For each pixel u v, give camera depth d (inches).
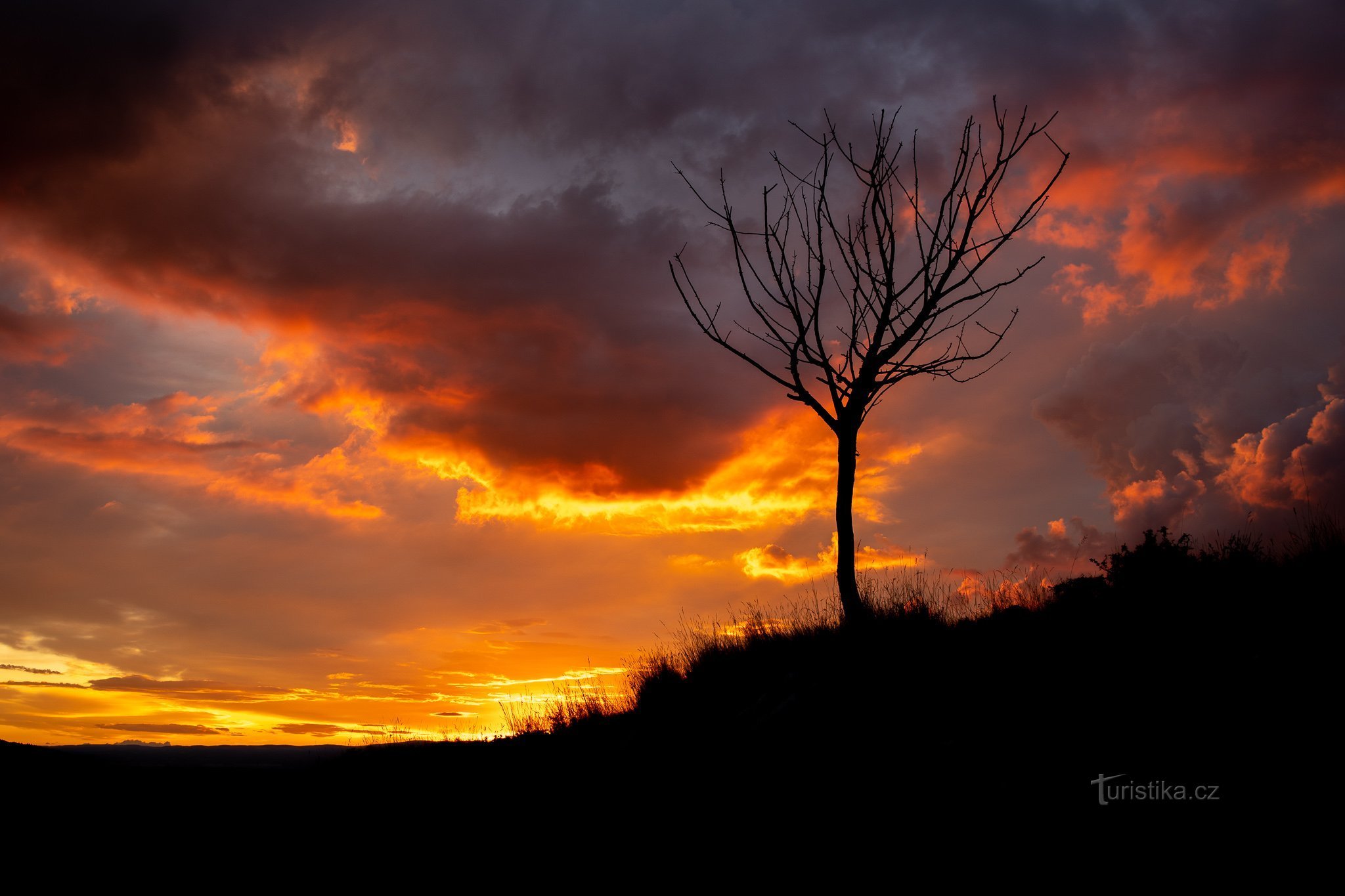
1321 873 120.0
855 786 191.2
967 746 193.9
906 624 298.0
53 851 211.0
